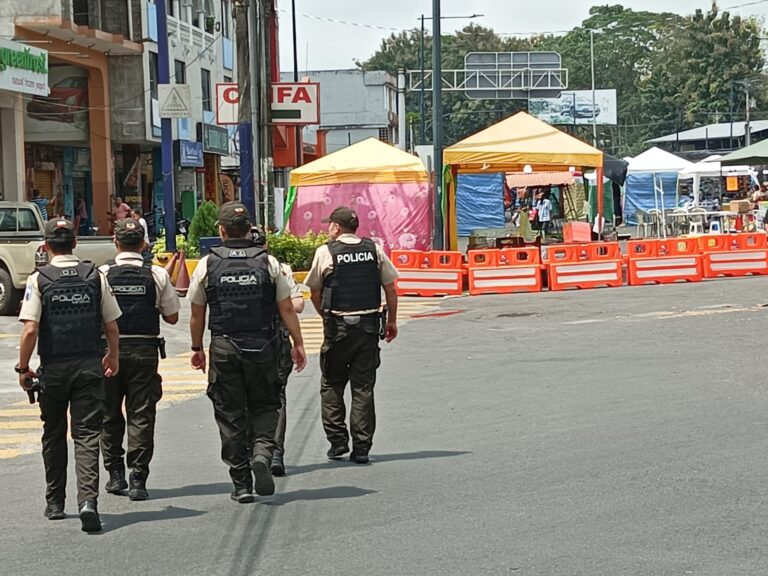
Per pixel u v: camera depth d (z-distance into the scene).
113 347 11.13
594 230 45.34
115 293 11.67
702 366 19.19
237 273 11.37
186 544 9.92
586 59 167.12
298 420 16.20
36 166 53.62
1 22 47.06
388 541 9.74
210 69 71.00
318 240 36.44
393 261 34.78
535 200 66.12
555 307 30.16
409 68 157.38
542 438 13.88
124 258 11.91
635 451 12.92
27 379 10.73
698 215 52.66
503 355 21.64
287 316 11.66
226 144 71.94
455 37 157.38
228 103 38.72
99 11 54.75
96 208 56.50
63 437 11.05
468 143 38.81
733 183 80.81
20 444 15.33
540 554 9.19
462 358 21.48
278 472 12.66
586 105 134.62
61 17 47.53
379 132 122.25
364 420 13.16
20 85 43.12
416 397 17.36
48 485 11.01
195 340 11.66
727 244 36.66
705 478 11.58
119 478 12.06
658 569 8.73
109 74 56.69
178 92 39.72
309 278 13.41
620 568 8.77
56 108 54.12
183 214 67.12
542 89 93.75
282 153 54.78
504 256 34.78
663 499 10.81
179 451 14.31
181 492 11.98
